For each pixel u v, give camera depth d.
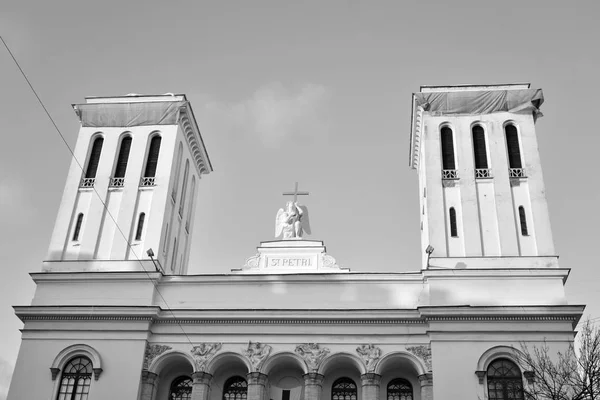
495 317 38.56
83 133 48.66
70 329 40.84
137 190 45.91
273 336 40.12
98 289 42.31
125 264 43.38
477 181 44.12
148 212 45.12
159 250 43.91
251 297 41.78
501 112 46.41
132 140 48.03
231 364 40.91
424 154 45.38
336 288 41.59
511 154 45.22
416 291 41.03
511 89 46.75
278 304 41.38
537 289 39.78
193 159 52.88
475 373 37.28
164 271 44.97
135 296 41.84
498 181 43.84
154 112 48.62
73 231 45.12
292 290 41.78
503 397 36.97
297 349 39.62
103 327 40.75
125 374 39.28
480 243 41.94
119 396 38.69
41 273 42.94
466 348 37.97
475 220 42.66
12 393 39.41
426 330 39.19
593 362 34.56
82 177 47.00
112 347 40.16
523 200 43.38
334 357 39.28
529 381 36.69
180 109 48.53
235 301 41.75
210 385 40.03
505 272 40.22
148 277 42.19
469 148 45.22
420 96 46.84
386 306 40.72
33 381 39.69
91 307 40.97
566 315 38.25
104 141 48.16
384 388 39.75
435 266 41.31
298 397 40.06
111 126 48.81
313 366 38.94
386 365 39.28
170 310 40.94
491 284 40.09
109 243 44.34
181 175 49.66
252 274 42.41
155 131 48.34
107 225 45.09
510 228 42.28
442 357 37.88
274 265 44.12
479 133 46.28
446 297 39.91
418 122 49.44
